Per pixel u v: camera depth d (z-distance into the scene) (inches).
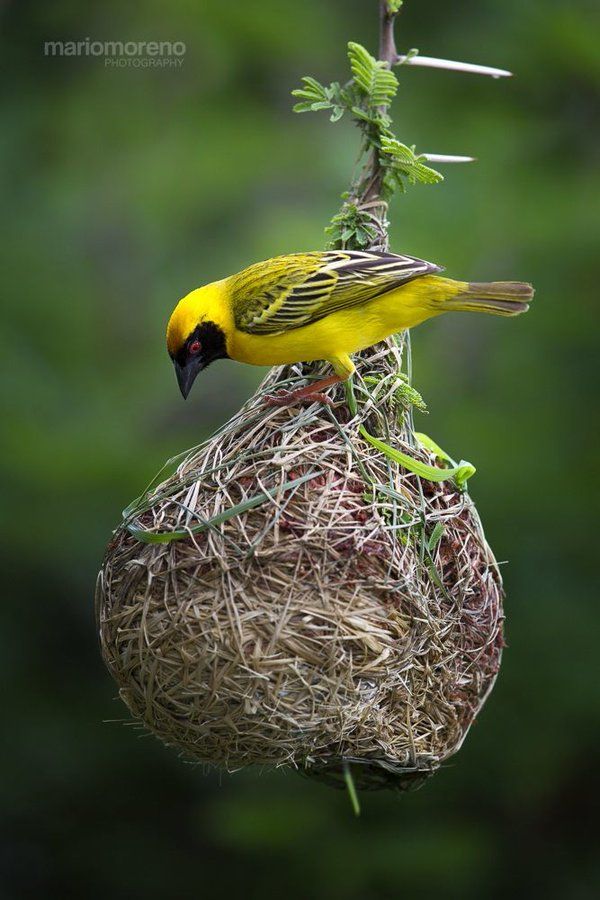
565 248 511.2
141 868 517.0
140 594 272.5
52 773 519.5
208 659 261.9
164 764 527.2
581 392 501.0
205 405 573.9
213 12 562.6
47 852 524.4
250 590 263.6
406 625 268.5
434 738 280.4
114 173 568.1
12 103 587.8
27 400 527.8
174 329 312.8
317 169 556.7
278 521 268.7
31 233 570.9
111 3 585.3
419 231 519.8
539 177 531.2
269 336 300.0
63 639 535.5
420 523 280.8
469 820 474.9
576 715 458.9
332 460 281.6
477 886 466.3
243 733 264.8
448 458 302.4
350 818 466.0
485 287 303.4
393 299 301.0
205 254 563.2
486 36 552.1
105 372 552.1
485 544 297.7
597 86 542.9
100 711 526.9
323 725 264.1
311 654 260.7
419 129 543.2
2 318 545.6
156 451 516.4
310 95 300.5
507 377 509.4
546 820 498.6
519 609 465.7
